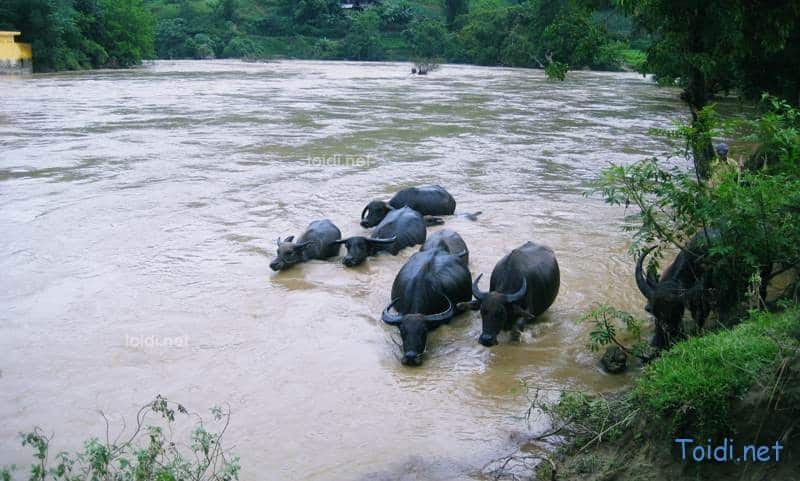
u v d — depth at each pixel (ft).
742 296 26.00
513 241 43.01
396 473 20.58
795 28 52.24
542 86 179.83
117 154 70.85
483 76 223.92
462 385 25.88
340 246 42.32
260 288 35.22
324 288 35.50
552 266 32.35
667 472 18.94
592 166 68.08
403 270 33.22
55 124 93.09
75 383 25.53
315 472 20.56
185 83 173.68
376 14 384.68
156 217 47.32
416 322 28.14
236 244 41.91
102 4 237.66
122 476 18.49
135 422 23.00
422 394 25.17
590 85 186.29
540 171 65.36
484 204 52.80
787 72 60.85
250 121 97.96
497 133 90.02
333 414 23.72
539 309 31.32
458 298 32.83
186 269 37.60
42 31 207.72
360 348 28.81
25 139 79.77
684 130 27.91
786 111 29.04
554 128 95.96
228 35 374.84
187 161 67.46
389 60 357.82
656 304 26.25
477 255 40.34
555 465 20.65
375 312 32.60
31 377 25.91
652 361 24.16
